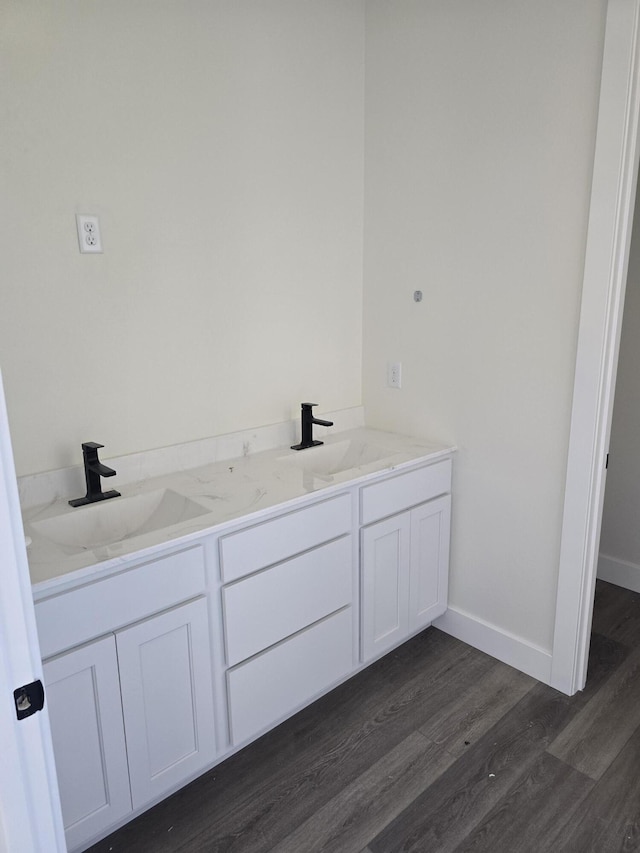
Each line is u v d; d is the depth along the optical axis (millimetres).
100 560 1456
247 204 2174
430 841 1633
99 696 1494
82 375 1875
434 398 2430
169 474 2098
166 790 1698
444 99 2184
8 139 1634
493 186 2100
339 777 1846
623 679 2262
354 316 2621
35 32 1635
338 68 2344
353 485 2027
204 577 1674
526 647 2287
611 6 1707
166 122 1925
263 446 2365
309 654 1989
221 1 1980
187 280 2062
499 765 1875
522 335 2113
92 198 1808
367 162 2490
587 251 1876
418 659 2404
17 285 1710
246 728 1844
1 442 720
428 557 2373
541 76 1918
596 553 2111
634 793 1766
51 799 851
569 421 2035
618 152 1766
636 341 2688
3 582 742
